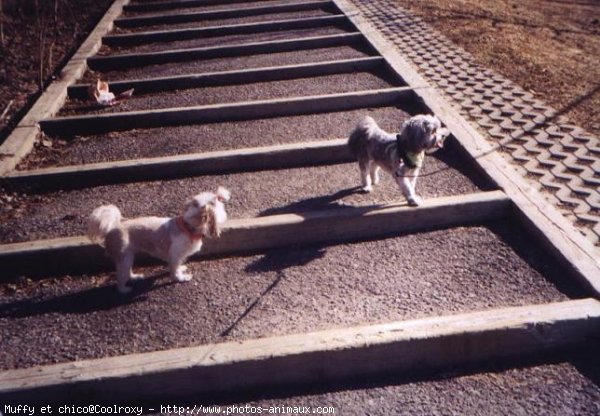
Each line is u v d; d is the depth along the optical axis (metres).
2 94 7.56
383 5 10.68
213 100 7.19
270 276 4.34
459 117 6.11
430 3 10.84
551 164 5.27
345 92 7.08
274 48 8.72
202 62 8.51
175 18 10.20
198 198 4.07
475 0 11.61
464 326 3.53
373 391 3.44
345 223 4.67
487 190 4.97
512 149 5.58
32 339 3.81
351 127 6.30
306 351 3.42
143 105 7.18
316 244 4.72
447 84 7.15
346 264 4.42
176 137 6.40
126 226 4.14
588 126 6.04
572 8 11.70
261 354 3.41
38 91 7.48
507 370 3.54
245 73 7.70
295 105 6.76
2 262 4.42
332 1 10.53
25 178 5.46
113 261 4.43
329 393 3.44
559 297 3.87
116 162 5.68
